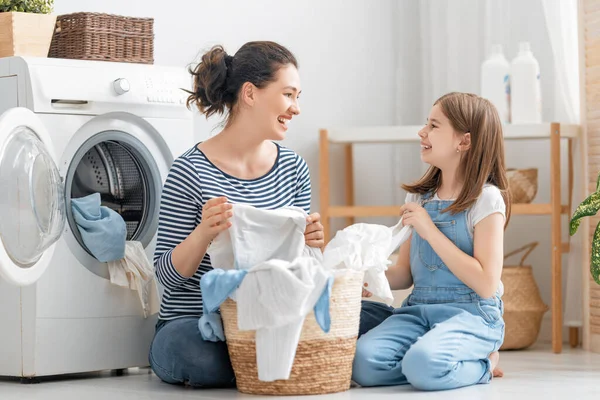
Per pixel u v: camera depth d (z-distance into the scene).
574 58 4.03
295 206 2.92
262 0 4.23
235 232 2.57
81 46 3.13
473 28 4.37
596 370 3.16
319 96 4.41
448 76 4.43
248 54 2.84
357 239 2.68
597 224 3.51
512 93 4.03
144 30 3.30
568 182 4.09
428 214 2.90
